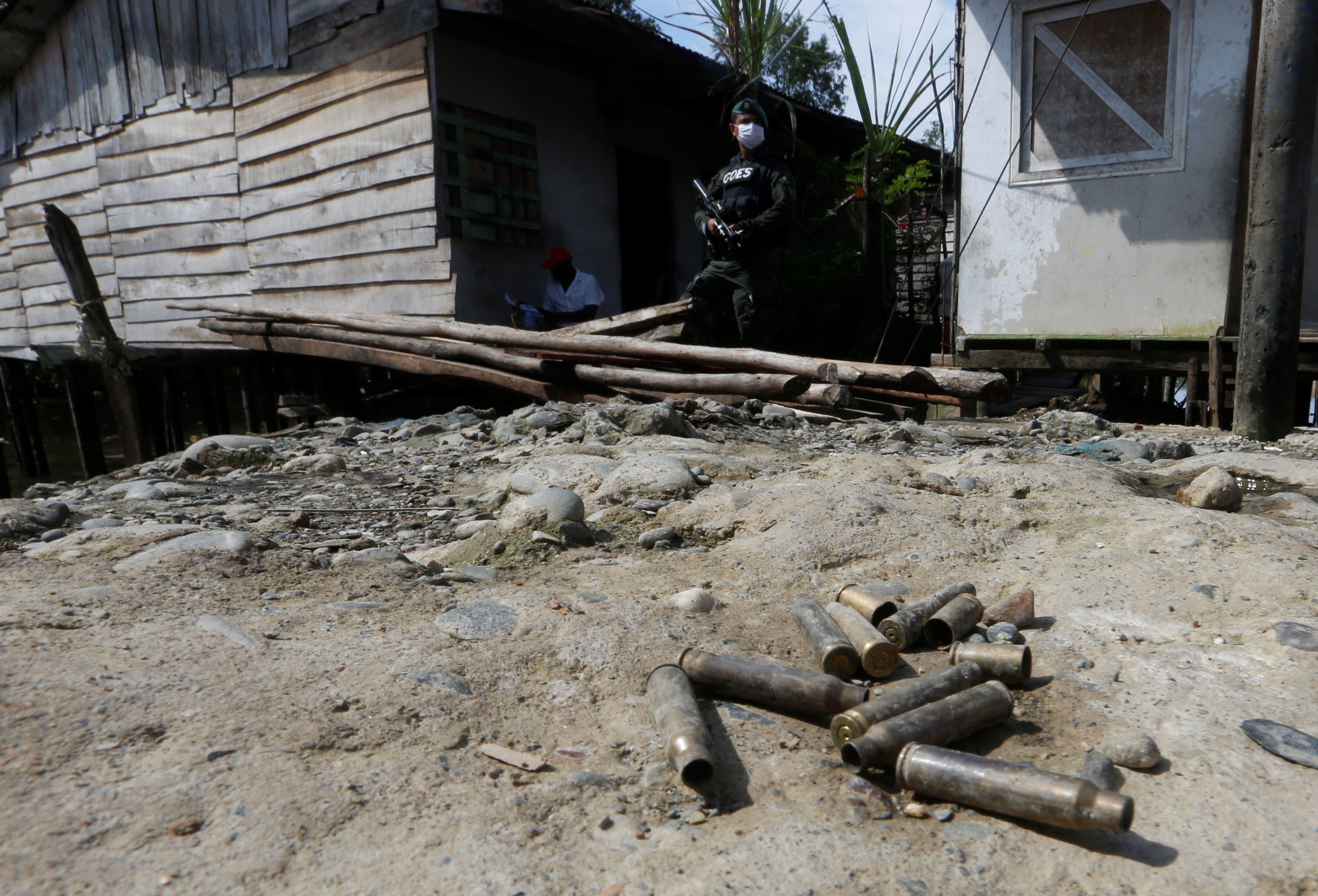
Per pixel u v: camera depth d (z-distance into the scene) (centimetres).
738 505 343
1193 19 686
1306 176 526
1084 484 361
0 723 167
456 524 362
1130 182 729
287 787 158
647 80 1045
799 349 1151
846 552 298
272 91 988
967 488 368
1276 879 143
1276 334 543
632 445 467
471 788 166
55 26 1220
